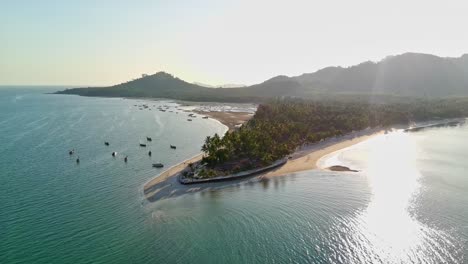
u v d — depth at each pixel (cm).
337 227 7412
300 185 10019
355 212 8169
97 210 8075
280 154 12488
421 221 7675
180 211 8125
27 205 8288
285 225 7488
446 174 11131
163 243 6688
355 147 15238
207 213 8044
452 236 6981
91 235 6919
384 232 7200
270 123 16350
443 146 15712
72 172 11025
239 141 12044
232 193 9338
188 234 7050
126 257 6209
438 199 8938
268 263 6091
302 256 6316
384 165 12219
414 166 12119
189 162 12275
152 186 9719
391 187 9888
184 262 6094
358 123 19238
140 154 13688
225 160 11169
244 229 7294
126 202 8575
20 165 11806
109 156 13288
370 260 6228
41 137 17275
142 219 7669
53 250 6359
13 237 6762
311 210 8269
